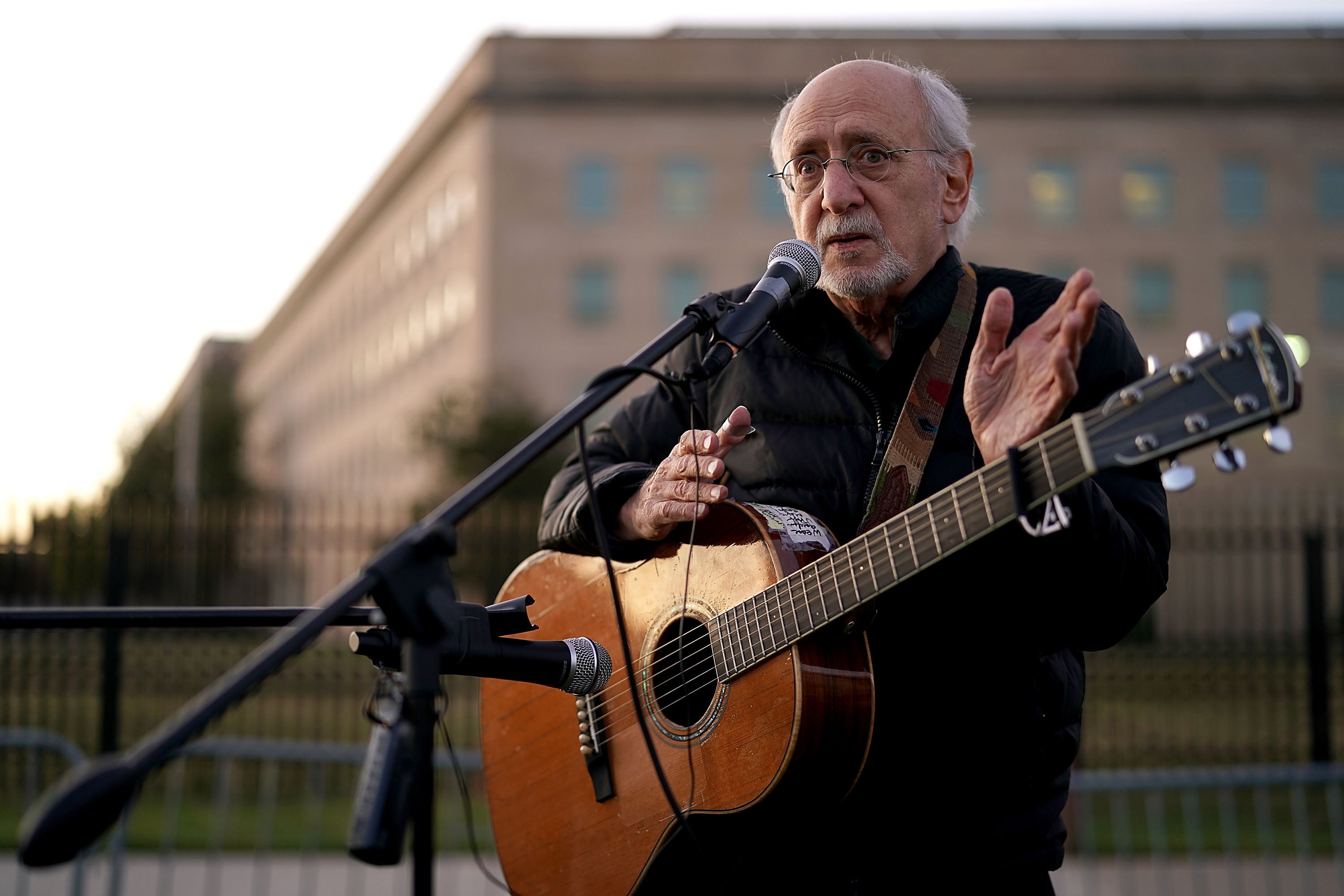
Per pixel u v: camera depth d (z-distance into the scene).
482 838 6.46
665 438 2.56
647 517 2.23
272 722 10.03
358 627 1.94
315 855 6.32
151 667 9.97
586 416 1.86
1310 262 29.95
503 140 30.91
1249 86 30.14
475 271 31.25
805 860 2.14
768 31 31.52
